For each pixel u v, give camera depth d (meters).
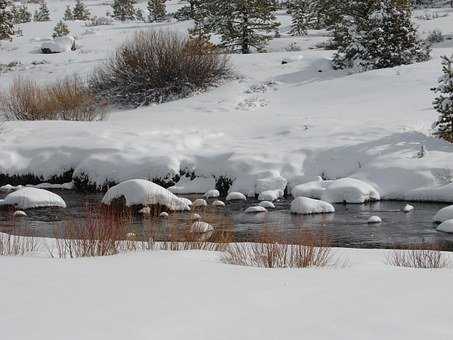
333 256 7.37
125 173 15.97
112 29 56.91
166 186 15.61
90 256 6.90
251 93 26.02
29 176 17.05
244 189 14.71
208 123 20.20
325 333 3.15
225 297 3.99
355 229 11.01
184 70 27.75
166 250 7.46
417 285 4.38
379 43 27.48
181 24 55.31
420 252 7.20
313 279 4.68
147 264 5.52
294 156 15.32
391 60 27.39
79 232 8.21
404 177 13.75
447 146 14.90
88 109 24.06
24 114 23.34
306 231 9.79
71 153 17.11
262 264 6.30
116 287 4.33
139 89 27.70
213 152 16.11
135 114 24.48
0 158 17.42
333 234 10.63
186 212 12.96
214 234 9.51
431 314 3.51
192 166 15.80
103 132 18.72
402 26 27.59
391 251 7.99
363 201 13.32
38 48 44.16
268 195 14.08
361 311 3.59
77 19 76.62
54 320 3.40
